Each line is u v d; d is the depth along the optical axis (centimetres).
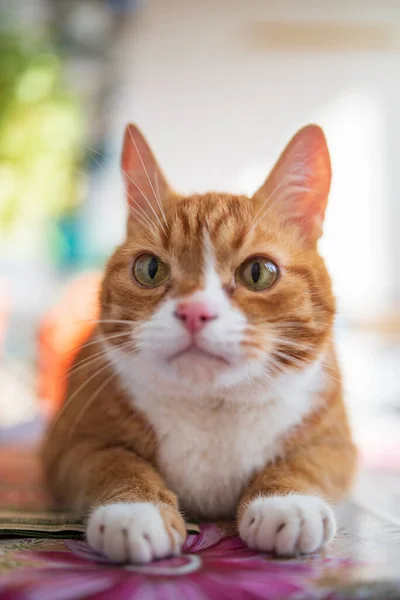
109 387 33
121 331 32
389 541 27
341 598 21
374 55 110
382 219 108
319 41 110
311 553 25
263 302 30
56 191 79
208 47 109
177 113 109
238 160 110
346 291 106
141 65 108
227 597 21
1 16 80
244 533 27
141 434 31
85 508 30
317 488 30
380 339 90
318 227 34
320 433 32
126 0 92
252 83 110
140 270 32
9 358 72
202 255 31
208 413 31
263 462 31
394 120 109
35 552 25
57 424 36
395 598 21
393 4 110
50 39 86
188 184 110
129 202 36
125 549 24
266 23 110
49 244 85
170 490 30
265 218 33
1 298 75
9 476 42
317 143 34
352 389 82
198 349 29
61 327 61
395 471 44
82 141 82
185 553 25
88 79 94
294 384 31
